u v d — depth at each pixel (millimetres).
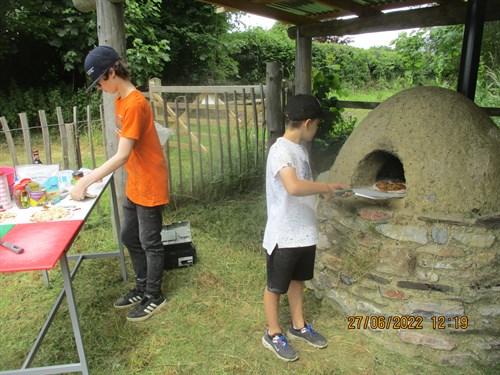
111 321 2809
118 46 3449
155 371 2352
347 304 2678
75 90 11055
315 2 3990
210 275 3350
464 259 2293
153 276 2812
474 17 3141
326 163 5535
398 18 3992
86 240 4043
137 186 2609
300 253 2232
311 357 2424
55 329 2738
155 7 10148
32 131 9453
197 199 4949
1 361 2463
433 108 2494
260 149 5480
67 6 9648
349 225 2668
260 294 3078
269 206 2256
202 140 6992
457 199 2324
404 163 2455
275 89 4926
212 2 3834
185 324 2752
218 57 13367
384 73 17531
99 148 7527
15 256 1803
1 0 8930
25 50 10289
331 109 5574
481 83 6438
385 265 2471
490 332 2324
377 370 2312
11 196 2504
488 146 2391
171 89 5582
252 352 2479
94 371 2359
